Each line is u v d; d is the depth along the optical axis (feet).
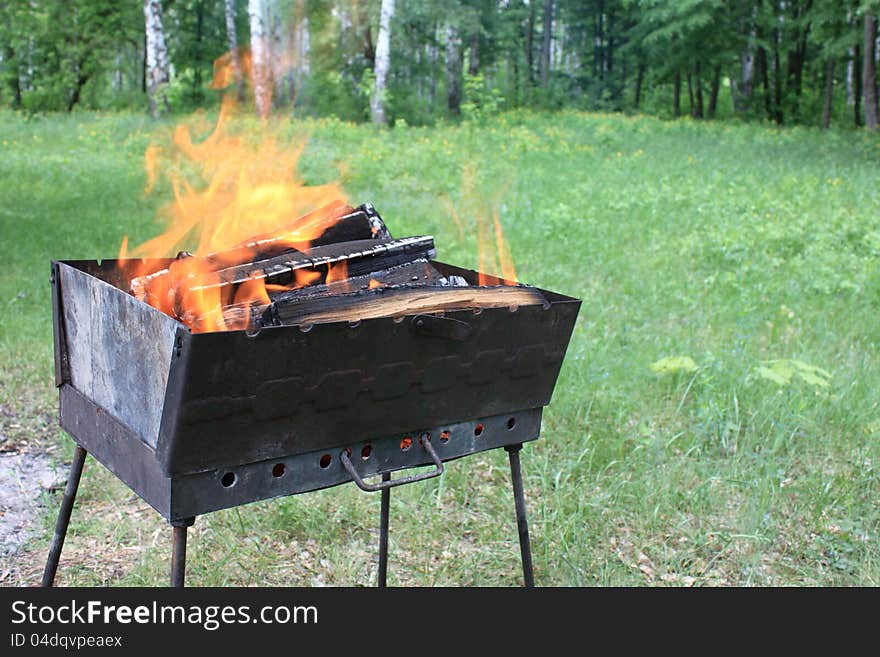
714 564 9.89
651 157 48.21
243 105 69.56
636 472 11.75
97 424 6.92
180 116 59.57
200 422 5.62
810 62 109.40
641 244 26.45
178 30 90.48
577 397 13.91
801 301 20.17
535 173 40.83
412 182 37.24
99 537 9.95
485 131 57.98
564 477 11.64
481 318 6.77
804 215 29.53
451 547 10.15
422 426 6.88
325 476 6.48
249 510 10.64
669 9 89.15
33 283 19.15
